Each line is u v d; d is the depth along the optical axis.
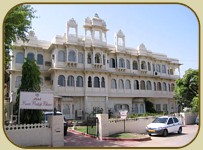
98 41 35.28
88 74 33.94
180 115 26.30
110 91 36.62
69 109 31.81
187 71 31.47
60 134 13.00
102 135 15.82
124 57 39.50
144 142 14.35
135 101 39.38
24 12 17.98
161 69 44.84
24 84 14.64
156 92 42.47
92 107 33.84
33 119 13.98
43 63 33.72
